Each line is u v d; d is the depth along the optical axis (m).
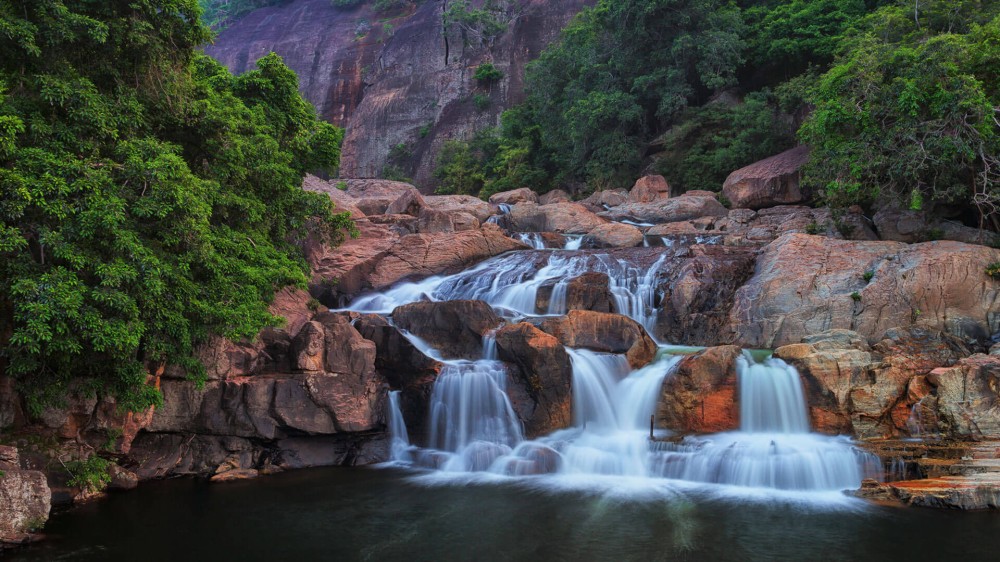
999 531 11.52
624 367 17.88
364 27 85.31
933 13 27.95
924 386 15.80
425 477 15.33
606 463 15.41
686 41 38.62
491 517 12.65
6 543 11.14
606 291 21.73
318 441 16.58
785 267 20.80
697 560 10.58
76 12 12.80
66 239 11.23
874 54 21.53
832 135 22.42
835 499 13.41
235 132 15.88
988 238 22.08
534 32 66.00
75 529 12.05
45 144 11.70
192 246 12.99
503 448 16.08
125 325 11.45
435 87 70.44
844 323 19.27
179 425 15.48
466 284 24.08
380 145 71.94
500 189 48.47
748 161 36.56
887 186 22.05
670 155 40.00
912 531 11.59
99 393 13.09
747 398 16.44
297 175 21.03
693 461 14.97
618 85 42.53
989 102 19.92
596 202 37.94
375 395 16.78
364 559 10.78
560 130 46.25
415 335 18.41
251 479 15.26
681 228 29.08
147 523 12.38
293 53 87.56
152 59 13.71
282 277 16.12
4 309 12.23
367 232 26.59
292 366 16.44
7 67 12.32
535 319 19.12
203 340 14.41
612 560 10.66
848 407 15.95
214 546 11.33
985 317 18.66
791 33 39.78
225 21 100.25
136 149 12.43
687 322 21.23
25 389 12.41
